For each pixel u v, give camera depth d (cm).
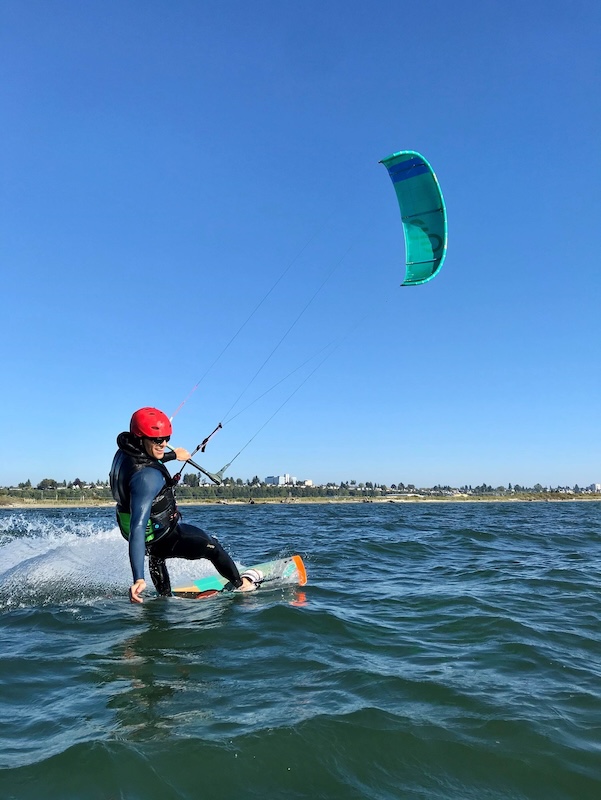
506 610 655
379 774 296
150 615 607
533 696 398
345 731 336
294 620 579
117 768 292
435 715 362
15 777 285
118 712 359
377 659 471
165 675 425
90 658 463
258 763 300
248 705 370
